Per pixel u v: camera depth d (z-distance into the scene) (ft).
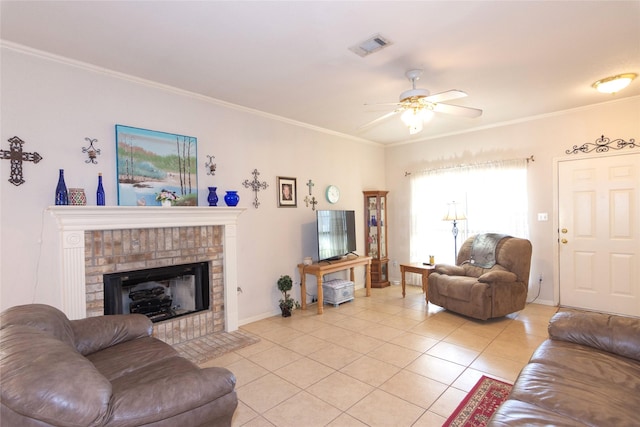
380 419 6.97
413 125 9.80
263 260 13.73
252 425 6.84
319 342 11.06
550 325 7.36
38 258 8.44
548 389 5.19
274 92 11.50
